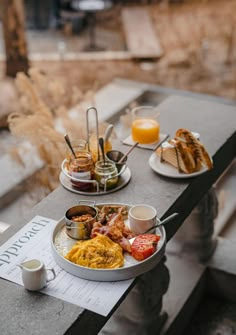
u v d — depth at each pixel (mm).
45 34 4918
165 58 4395
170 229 1473
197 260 1974
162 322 1752
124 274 1207
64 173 1546
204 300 2012
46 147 1971
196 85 3955
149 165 1631
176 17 5230
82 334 1144
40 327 1113
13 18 3506
